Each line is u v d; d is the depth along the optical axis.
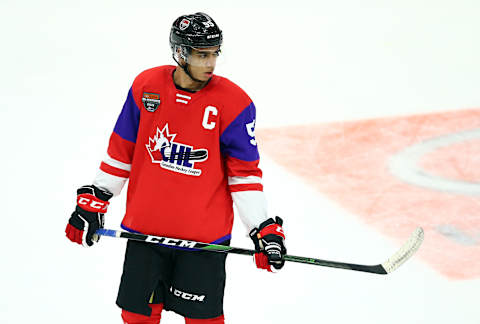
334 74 25.84
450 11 33.34
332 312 12.52
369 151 19.73
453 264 14.09
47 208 15.63
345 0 34.06
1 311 12.05
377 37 29.91
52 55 25.55
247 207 9.67
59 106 21.45
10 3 30.53
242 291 13.12
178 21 9.02
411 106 23.28
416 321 12.27
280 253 9.39
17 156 18.03
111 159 10.04
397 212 16.33
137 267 9.91
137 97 9.59
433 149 20.06
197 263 9.81
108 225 15.04
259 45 28.09
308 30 30.14
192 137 9.43
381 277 13.60
